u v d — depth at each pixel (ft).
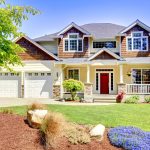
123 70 93.81
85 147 28.22
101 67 94.89
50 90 90.43
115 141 29.55
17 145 27.02
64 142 28.45
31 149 26.73
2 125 30.63
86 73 95.35
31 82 91.76
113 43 97.35
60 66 90.07
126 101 79.41
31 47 92.38
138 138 30.66
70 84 82.28
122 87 83.97
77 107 60.18
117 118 46.32
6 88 93.09
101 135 30.35
